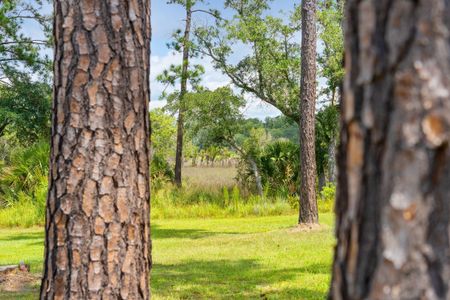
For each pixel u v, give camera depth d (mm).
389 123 1363
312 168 16094
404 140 1339
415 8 1343
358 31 1435
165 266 10680
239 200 24797
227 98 29766
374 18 1396
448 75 1324
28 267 9953
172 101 32656
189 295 7980
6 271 9211
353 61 1454
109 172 3936
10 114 32281
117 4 3984
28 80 33781
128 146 3988
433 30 1329
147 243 4098
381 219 1371
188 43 31406
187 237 16484
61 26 3988
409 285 1334
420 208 1327
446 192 1316
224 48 31062
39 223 21516
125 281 3941
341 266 1487
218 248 13055
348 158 1452
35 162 23547
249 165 29312
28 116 33156
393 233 1350
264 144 30125
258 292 8102
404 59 1348
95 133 3934
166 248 13680
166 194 25531
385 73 1377
